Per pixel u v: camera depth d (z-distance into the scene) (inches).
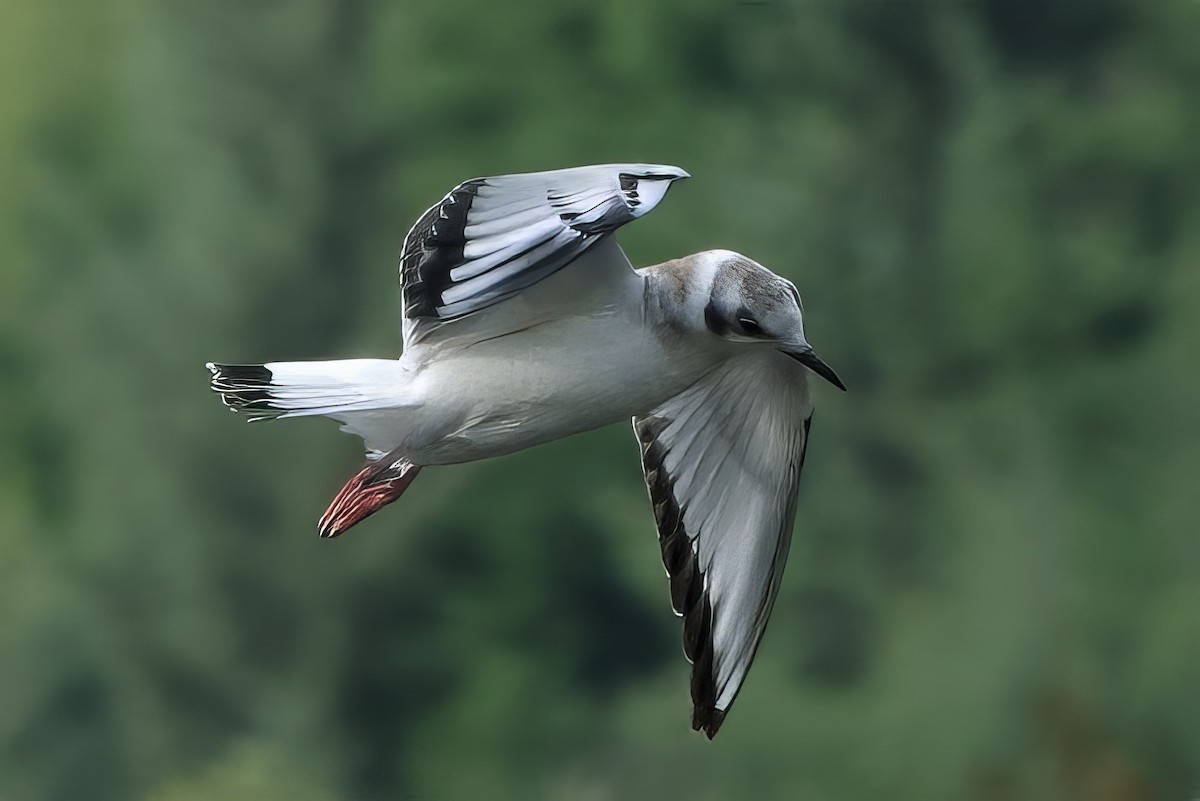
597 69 772.6
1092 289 729.0
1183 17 770.8
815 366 218.5
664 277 219.8
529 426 222.4
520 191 193.5
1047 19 768.9
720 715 242.1
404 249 221.3
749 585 243.9
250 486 704.4
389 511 704.4
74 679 714.2
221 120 735.7
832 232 741.3
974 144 744.3
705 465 241.3
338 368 222.4
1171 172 757.3
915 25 760.3
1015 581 622.5
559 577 730.8
